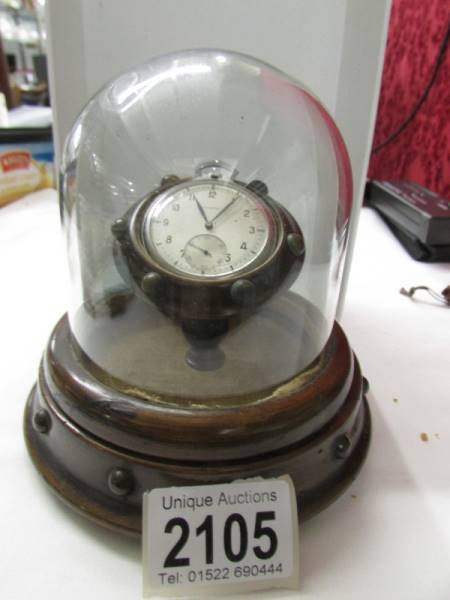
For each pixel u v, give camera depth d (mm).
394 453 611
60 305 919
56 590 436
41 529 488
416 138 1672
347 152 673
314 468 486
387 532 505
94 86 729
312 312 604
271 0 680
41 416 521
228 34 703
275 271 498
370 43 675
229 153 612
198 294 481
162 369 504
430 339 873
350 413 519
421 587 453
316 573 461
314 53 701
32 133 1530
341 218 634
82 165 602
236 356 526
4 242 1205
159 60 646
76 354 524
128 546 477
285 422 459
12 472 548
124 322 564
